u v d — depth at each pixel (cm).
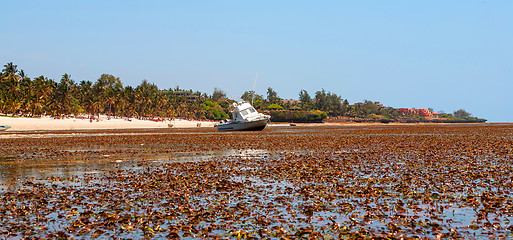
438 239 1148
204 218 1400
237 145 4834
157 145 4916
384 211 1470
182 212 1477
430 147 4247
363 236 1158
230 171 2502
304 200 1673
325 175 2316
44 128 11725
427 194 1758
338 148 4238
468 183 2017
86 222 1333
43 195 1802
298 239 1170
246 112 9519
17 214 1454
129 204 1617
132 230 1262
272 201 1661
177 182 2106
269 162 3000
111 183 2116
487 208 1490
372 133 8375
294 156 3428
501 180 2078
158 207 1563
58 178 2292
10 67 14738
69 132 9125
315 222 1341
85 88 19775
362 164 2827
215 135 7475
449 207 1527
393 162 2936
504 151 3662
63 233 1209
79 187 2009
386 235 1179
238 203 1606
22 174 2466
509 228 1241
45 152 3953
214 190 1902
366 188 1898
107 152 3941
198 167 2739
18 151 4081
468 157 3222
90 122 13662
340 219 1378
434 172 2411
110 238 1187
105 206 1589
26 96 14812
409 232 1219
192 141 5666
